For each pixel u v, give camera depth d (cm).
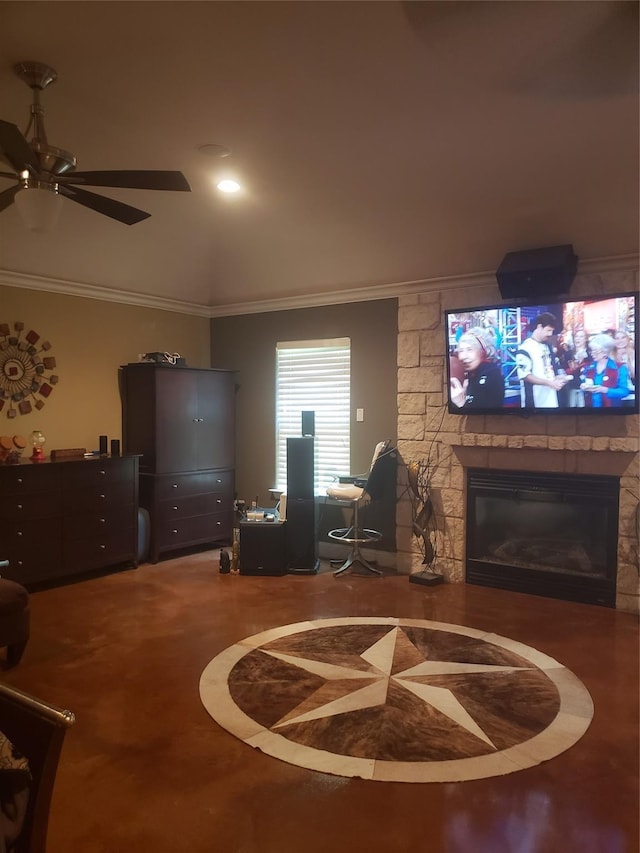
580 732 269
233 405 608
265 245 518
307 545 512
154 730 270
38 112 275
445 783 233
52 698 298
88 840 204
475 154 351
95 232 473
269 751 254
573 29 243
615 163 346
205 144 346
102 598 446
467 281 483
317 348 581
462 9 232
